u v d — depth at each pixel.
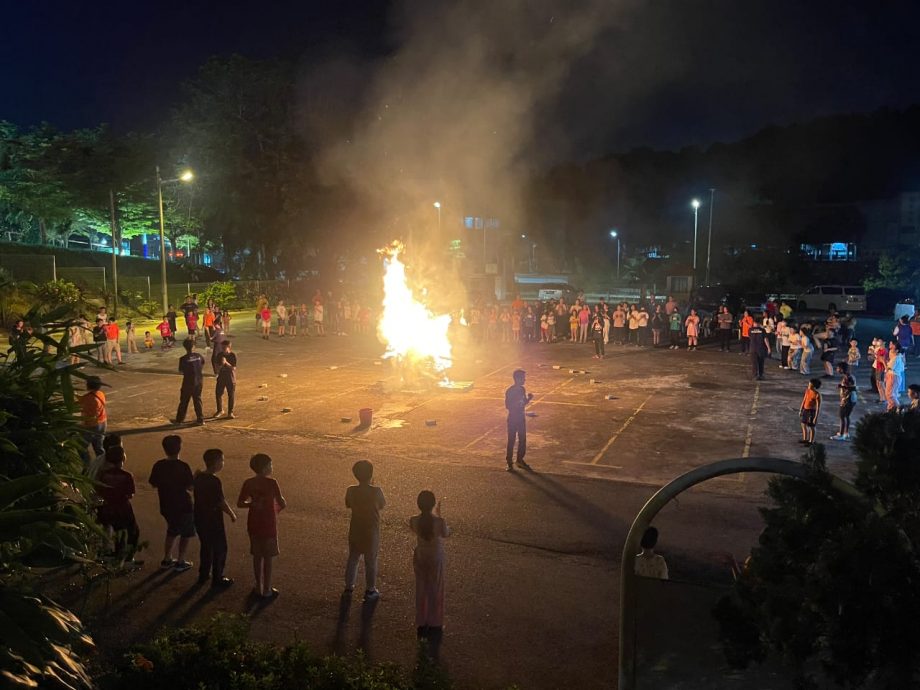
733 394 18.67
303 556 8.55
